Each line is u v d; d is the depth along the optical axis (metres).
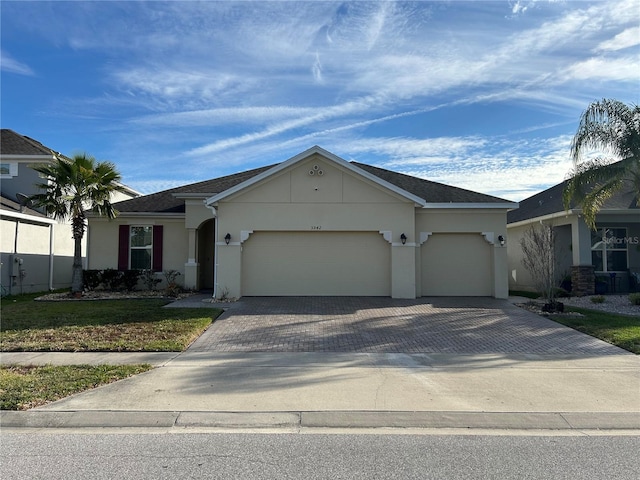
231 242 15.44
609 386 6.86
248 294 15.66
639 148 14.11
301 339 9.85
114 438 5.09
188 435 5.19
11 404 5.85
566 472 4.28
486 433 5.33
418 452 4.73
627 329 10.65
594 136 14.68
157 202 20.31
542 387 6.79
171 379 7.04
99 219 19.41
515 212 24.95
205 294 17.56
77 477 4.13
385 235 15.62
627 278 19.06
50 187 16.58
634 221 18.56
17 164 21.86
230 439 5.07
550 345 9.45
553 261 13.70
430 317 12.29
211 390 6.56
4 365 7.74
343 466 4.38
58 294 17.34
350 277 15.77
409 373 7.47
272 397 6.31
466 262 16.64
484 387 6.77
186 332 10.07
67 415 5.63
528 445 4.95
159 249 19.42
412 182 18.77
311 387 6.73
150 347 8.83
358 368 7.75
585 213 15.51
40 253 20.59
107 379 6.95
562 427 5.53
